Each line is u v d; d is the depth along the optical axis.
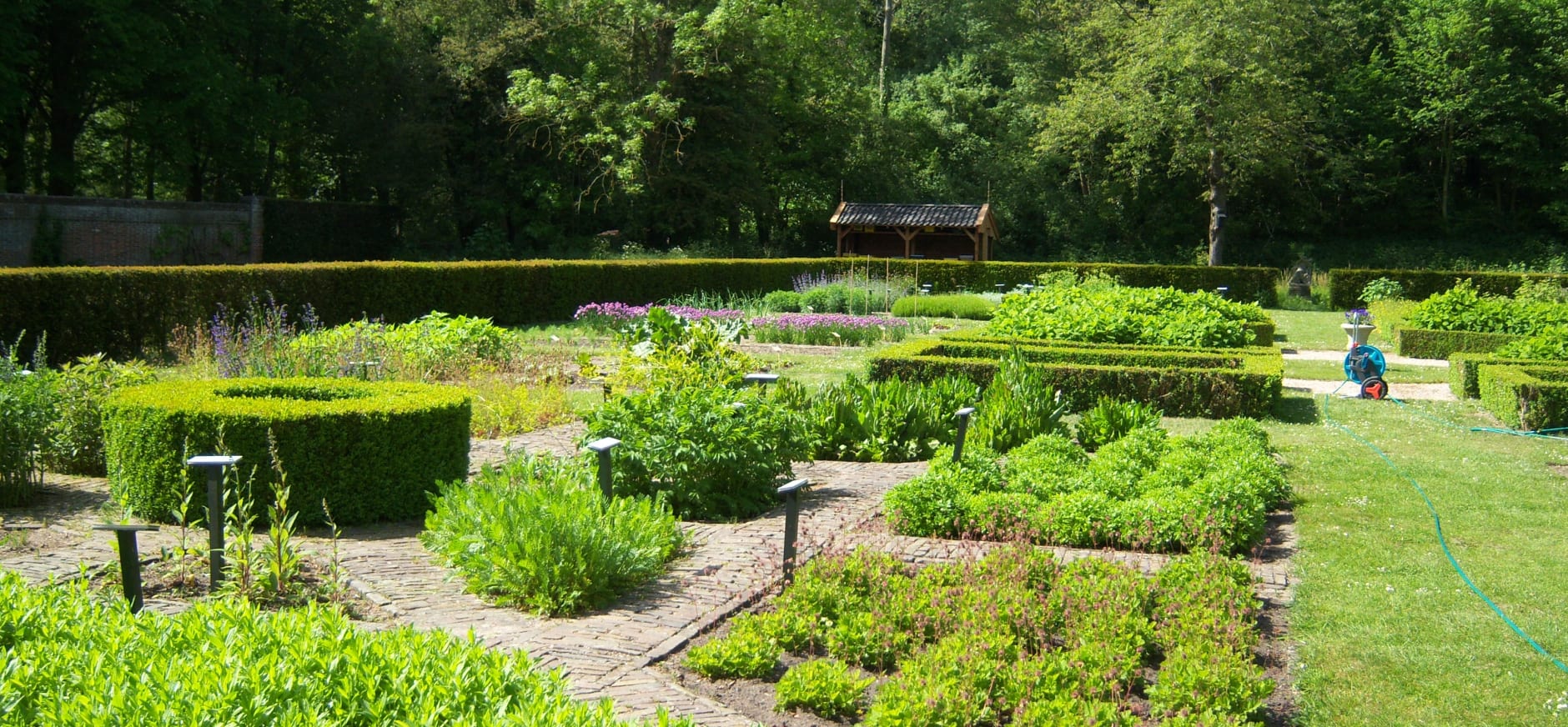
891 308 25.70
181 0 29.61
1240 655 4.58
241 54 33.38
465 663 3.01
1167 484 7.35
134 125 29.81
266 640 3.10
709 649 4.57
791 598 5.10
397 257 35.75
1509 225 44.03
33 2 25.45
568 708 2.72
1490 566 6.33
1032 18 46.88
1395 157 44.31
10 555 5.75
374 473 6.82
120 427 6.71
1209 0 37.56
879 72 48.66
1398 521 7.32
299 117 33.12
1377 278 29.73
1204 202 45.84
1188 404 12.12
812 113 43.06
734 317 20.08
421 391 7.61
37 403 7.54
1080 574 5.46
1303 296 30.91
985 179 45.47
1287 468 9.08
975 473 7.46
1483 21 41.41
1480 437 10.82
